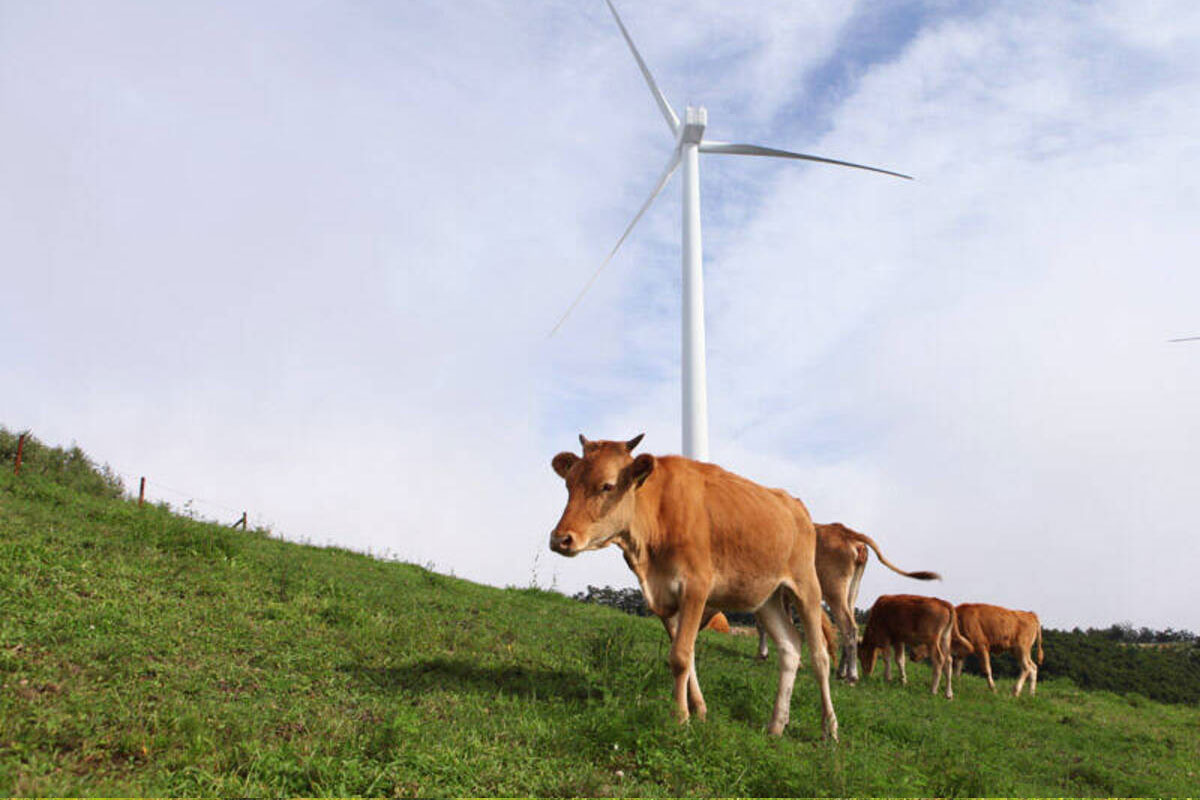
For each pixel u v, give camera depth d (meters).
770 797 5.80
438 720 6.30
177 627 7.90
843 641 14.84
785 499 8.77
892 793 6.21
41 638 6.77
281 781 4.73
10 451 20.72
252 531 17.89
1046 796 7.77
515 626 11.70
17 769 4.31
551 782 5.33
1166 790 9.23
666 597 7.73
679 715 6.98
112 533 11.77
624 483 7.49
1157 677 31.98
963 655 17.92
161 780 4.54
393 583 13.86
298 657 7.72
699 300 29.34
